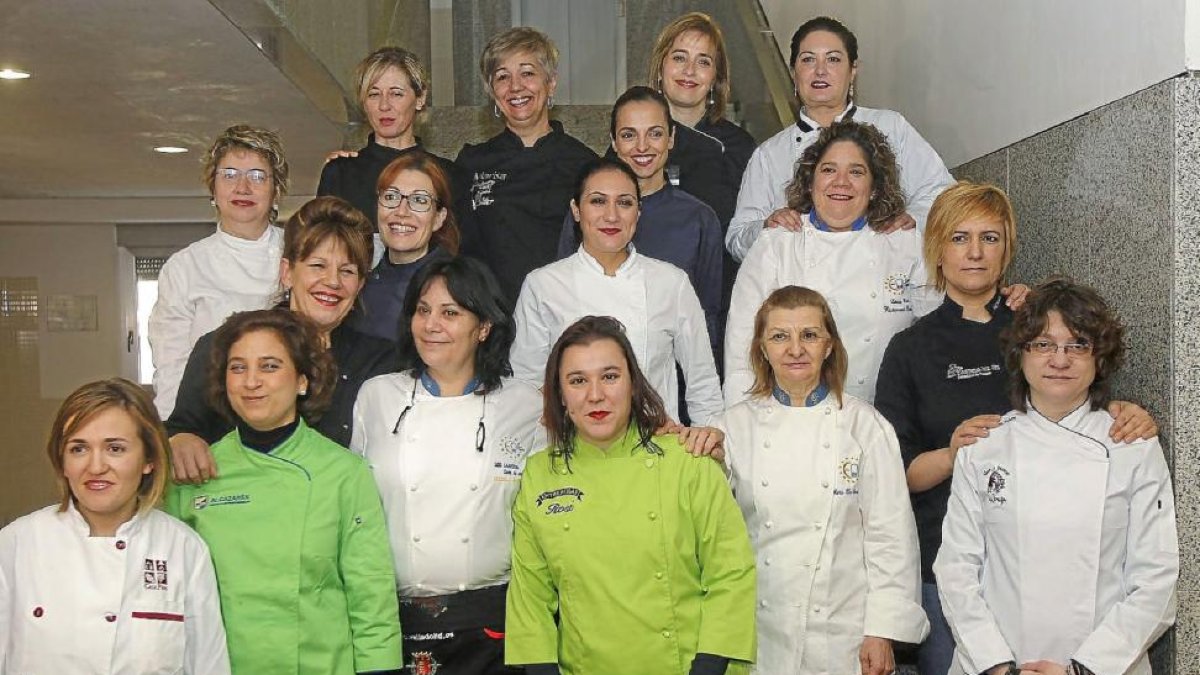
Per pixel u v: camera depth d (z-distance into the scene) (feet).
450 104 19.88
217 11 12.77
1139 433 8.39
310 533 8.41
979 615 8.54
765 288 10.60
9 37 13.94
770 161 12.63
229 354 8.43
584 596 8.46
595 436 8.54
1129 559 8.32
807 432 9.08
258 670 8.32
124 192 30.48
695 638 8.54
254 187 11.27
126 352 32.86
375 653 8.50
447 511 8.86
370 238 10.09
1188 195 8.50
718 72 13.85
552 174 12.71
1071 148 10.21
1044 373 8.48
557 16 23.84
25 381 32.53
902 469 9.10
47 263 32.27
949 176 12.11
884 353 10.27
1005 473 8.63
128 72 15.85
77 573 7.86
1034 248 11.00
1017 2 11.39
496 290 9.20
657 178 11.87
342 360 9.78
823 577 8.85
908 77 14.82
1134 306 9.12
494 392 9.26
